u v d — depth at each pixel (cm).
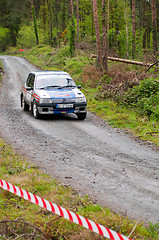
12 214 457
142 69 2258
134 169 754
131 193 607
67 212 389
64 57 4409
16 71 4053
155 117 1330
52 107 1284
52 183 612
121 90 1809
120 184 652
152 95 1506
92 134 1116
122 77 2098
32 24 8662
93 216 479
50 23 8131
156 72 2177
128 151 916
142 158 850
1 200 515
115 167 764
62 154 855
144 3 6091
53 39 7900
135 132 1155
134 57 3678
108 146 963
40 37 8244
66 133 1109
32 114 1415
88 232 427
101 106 1644
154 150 935
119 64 2562
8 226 415
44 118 1373
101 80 2322
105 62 2492
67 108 1298
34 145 936
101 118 1436
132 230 426
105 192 605
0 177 612
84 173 710
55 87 1372
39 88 1360
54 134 1086
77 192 590
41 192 564
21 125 1212
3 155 773
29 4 9388
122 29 5388
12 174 656
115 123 1302
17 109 1617
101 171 729
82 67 3319
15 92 2453
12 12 9562
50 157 823
